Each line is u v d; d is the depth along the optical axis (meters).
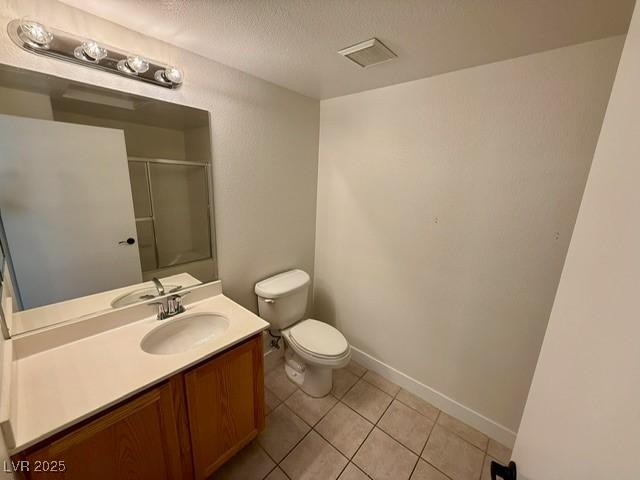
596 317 0.46
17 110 0.98
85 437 0.86
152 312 1.39
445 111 1.53
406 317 1.91
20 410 0.82
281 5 0.98
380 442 1.58
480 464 1.48
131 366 1.04
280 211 2.01
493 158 1.41
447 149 1.55
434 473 1.42
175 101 1.36
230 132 1.61
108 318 1.25
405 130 1.70
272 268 2.06
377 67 1.47
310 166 2.16
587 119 1.16
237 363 1.29
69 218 1.14
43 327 1.11
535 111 1.27
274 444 1.55
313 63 1.45
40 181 1.06
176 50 1.31
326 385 1.88
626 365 0.40
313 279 2.46
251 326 1.35
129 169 1.28
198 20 1.09
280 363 2.20
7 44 0.93
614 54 1.08
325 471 1.41
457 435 1.65
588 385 0.47
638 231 0.39
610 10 0.92
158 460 1.06
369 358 2.18
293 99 1.91
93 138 1.16
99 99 1.14
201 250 1.61
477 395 1.67
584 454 0.47
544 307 1.38
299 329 1.93
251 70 1.57
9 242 1.01
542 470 0.58
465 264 1.59
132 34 1.17
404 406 1.84
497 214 1.44
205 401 1.19
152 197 1.37
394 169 1.79
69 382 0.94
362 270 2.10
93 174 1.18
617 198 0.43
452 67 1.43
